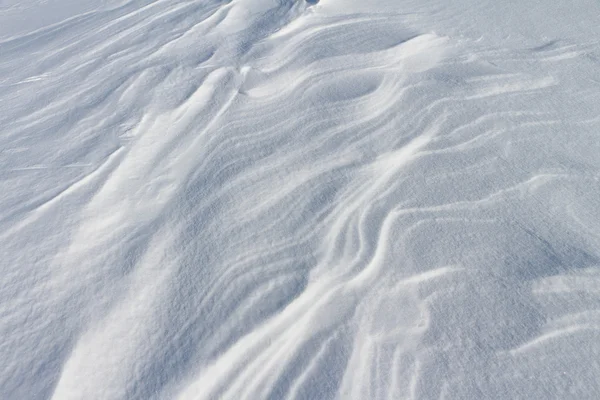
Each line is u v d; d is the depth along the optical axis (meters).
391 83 3.09
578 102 2.89
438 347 1.76
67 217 2.30
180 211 2.30
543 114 2.81
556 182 2.39
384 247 2.12
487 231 2.17
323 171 2.49
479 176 2.44
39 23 4.34
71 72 3.52
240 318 1.86
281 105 2.96
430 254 2.08
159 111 2.98
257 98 3.04
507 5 3.95
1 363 1.75
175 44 3.75
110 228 2.23
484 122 2.76
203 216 2.27
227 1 4.32
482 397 1.62
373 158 2.56
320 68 3.26
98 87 3.29
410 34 3.60
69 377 1.71
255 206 2.31
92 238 2.19
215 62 3.46
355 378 1.68
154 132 2.81
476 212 2.26
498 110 2.84
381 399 1.63
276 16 4.00
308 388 1.66
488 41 3.50
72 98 3.20
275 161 2.56
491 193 2.35
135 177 2.50
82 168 2.58
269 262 2.06
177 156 2.62
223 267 2.04
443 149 2.60
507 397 1.62
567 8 3.86
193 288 1.97
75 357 1.76
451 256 2.07
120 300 1.94
